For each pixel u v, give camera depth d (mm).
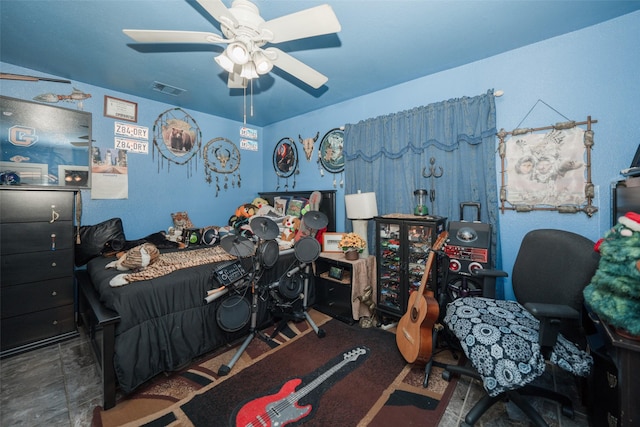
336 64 2230
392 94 2686
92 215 2738
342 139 3119
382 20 1671
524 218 2027
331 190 3207
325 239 2891
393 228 2367
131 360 1573
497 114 2113
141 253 2055
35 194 2129
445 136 2295
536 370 1155
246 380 1738
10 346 2025
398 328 2025
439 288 2084
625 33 1651
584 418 1399
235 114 3621
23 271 2084
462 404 1520
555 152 1887
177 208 3355
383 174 2707
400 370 1821
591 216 1786
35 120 2406
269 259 2145
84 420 1443
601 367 1232
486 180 2111
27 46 1982
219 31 1787
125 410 1501
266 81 2586
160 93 2904
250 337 2088
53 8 1568
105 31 1801
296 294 2396
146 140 3076
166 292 1793
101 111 2754
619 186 1462
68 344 2186
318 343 2180
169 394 1626
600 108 1738
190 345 1883
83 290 2033
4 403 1554
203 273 2002
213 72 2404
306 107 3332
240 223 3244
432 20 1675
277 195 3797
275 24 1284
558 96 1871
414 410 1475
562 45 1846
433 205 2391
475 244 1885
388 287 2439
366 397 1574
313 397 1577
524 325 1367
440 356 1979
